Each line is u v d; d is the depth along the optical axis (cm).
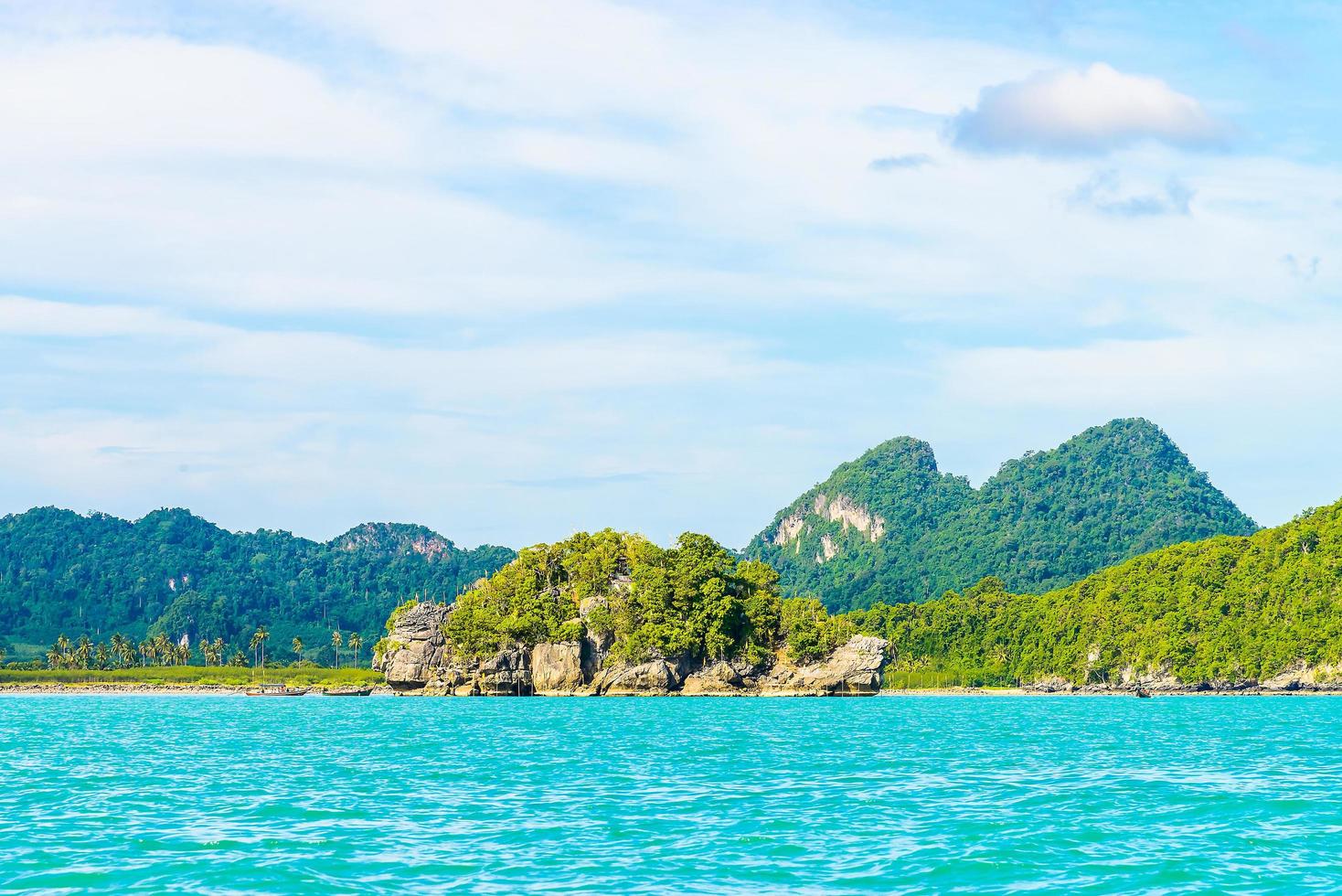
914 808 5825
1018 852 4625
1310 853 4622
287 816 5584
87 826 5278
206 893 3956
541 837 4984
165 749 9700
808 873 4269
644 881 4144
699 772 7619
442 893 3972
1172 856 4559
